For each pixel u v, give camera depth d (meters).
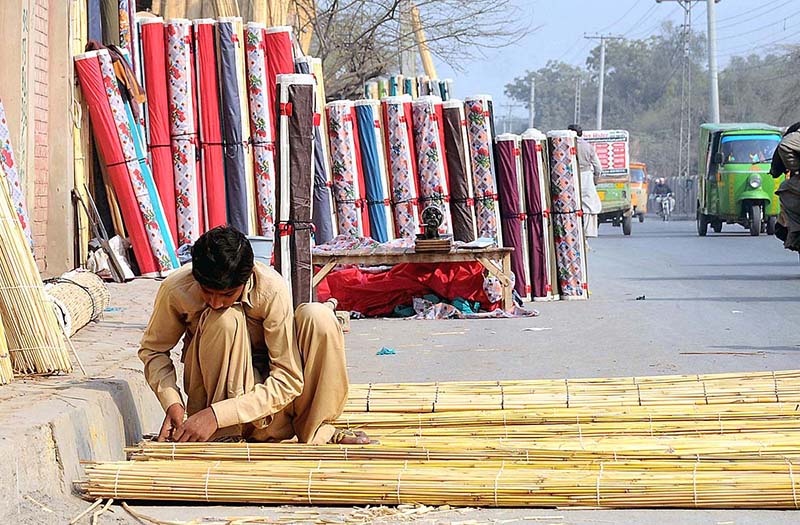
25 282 9.27
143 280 20.38
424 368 13.64
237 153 21.86
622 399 9.51
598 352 14.71
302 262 15.47
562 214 21.53
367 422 9.20
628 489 7.49
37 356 9.31
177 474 7.59
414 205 21.41
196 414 8.03
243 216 21.97
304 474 7.61
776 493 7.46
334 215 21.36
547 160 21.56
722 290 23.12
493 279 19.30
